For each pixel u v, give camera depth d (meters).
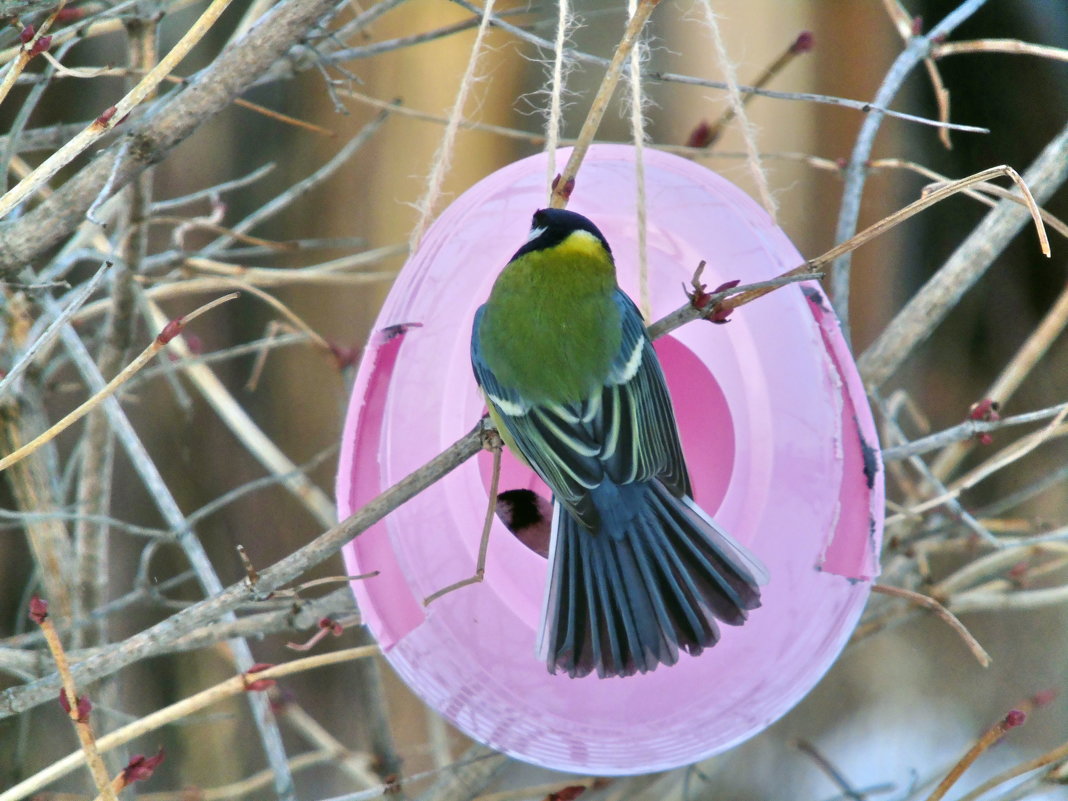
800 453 3.42
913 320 3.53
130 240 3.52
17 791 3.41
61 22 3.52
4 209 3.38
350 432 3.42
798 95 3.45
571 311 3.43
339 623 3.46
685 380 3.47
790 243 3.43
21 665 3.48
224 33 3.76
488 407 3.42
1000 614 4.42
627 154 3.44
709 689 3.41
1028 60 4.57
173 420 3.79
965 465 4.51
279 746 3.49
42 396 3.54
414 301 3.43
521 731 3.41
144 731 3.42
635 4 3.42
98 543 3.55
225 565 3.77
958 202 4.68
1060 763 3.49
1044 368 4.64
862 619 3.57
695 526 3.41
